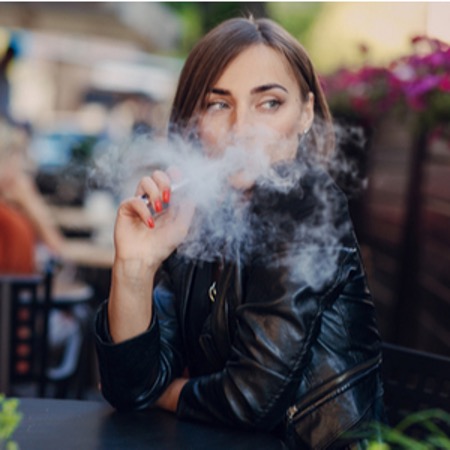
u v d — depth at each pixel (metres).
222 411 1.35
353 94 3.32
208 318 1.47
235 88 1.48
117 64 9.66
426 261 3.40
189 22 8.62
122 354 1.43
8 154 3.72
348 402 1.37
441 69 2.89
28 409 1.46
